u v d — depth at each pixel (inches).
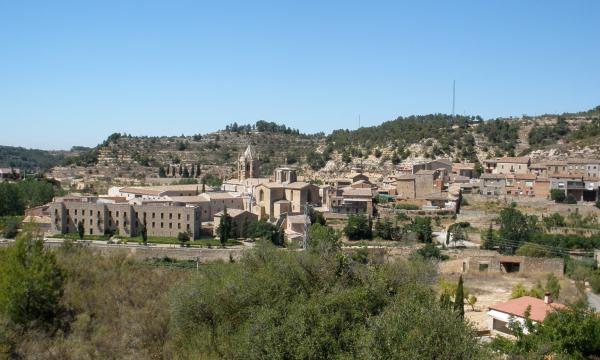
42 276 2316.7
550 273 3897.6
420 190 6879.9
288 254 2347.4
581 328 1927.9
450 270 4274.1
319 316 1670.8
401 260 3560.5
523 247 4581.7
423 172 7190.0
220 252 5083.7
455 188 6628.9
